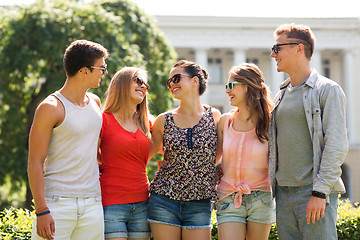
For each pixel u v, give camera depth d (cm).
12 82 1039
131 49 1060
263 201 298
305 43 287
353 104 2286
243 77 306
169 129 300
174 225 290
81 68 262
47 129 252
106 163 287
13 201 1124
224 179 306
